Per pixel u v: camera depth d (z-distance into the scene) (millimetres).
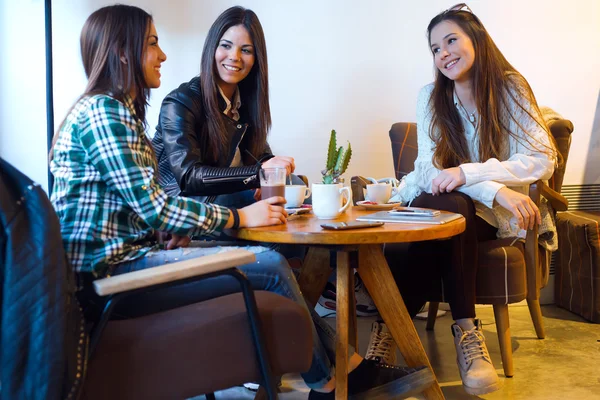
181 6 2678
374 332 1958
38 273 929
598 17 3076
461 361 1784
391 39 2916
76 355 979
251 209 1416
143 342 1055
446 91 2213
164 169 2023
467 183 1960
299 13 2818
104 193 1290
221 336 1097
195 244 1763
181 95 1972
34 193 946
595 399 1829
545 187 2156
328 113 2891
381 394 1506
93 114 1276
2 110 2479
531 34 3020
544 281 2465
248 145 2160
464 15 2162
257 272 1372
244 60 2043
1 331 925
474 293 1838
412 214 1546
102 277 1251
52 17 2518
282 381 2041
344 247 1414
